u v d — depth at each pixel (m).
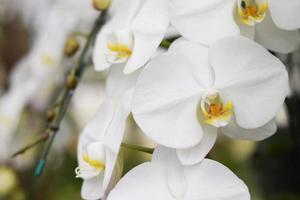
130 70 0.59
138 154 1.01
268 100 0.55
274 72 0.55
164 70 0.55
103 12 0.68
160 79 0.55
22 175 1.00
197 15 0.56
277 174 0.86
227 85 0.55
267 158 0.86
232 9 0.57
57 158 1.02
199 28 0.56
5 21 1.12
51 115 0.67
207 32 0.56
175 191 0.56
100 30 0.67
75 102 1.10
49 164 0.98
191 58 0.55
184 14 0.56
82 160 0.61
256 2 0.57
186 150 0.55
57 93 0.95
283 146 0.86
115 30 0.61
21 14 1.12
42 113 1.01
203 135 0.56
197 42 0.56
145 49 0.59
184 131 0.56
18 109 0.99
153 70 0.55
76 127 1.09
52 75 0.97
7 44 1.12
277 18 0.57
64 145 1.06
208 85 0.56
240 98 0.56
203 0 0.56
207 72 0.56
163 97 0.55
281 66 0.55
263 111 0.56
